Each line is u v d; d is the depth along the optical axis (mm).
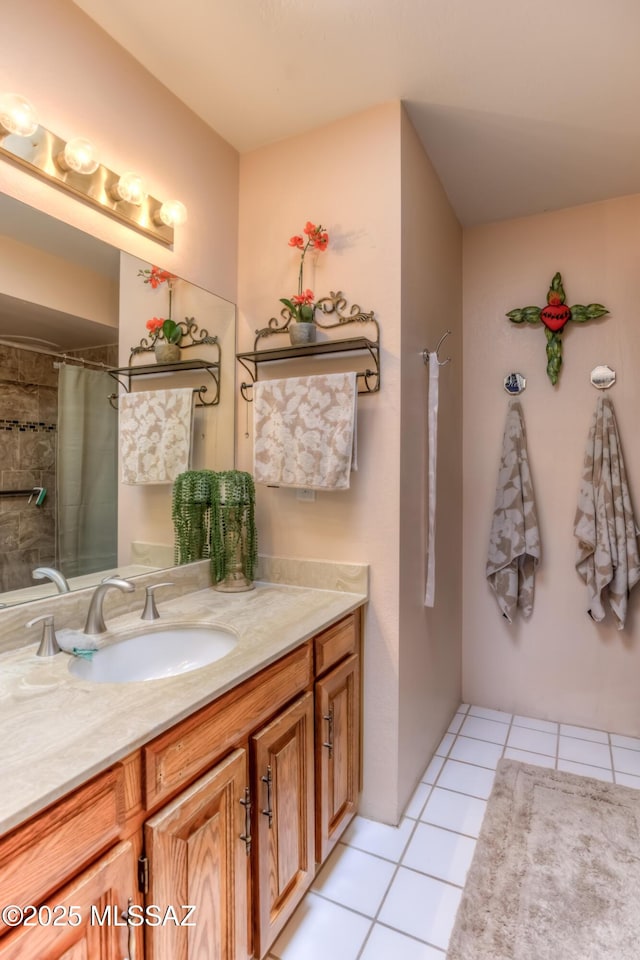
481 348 2580
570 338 2396
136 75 1527
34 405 1295
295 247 1841
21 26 1206
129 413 1564
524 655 2504
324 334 1816
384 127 1721
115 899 790
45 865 694
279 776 1218
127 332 1547
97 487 1462
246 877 1099
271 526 1921
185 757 935
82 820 744
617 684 2328
